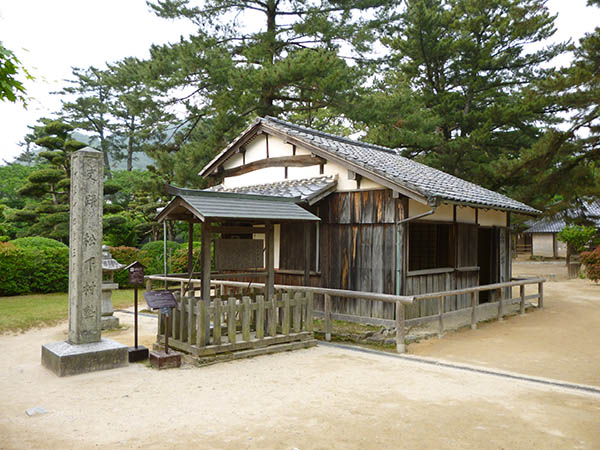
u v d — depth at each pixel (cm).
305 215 808
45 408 493
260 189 1173
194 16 2033
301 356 742
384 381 608
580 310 1255
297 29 1977
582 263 1981
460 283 1132
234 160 1388
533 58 2614
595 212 3044
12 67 262
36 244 1642
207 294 717
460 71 2703
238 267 756
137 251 1742
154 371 641
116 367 655
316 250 1083
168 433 429
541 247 3547
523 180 2077
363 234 1006
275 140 1239
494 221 1295
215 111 2036
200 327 678
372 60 2259
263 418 468
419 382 606
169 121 2106
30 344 831
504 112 2341
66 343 662
